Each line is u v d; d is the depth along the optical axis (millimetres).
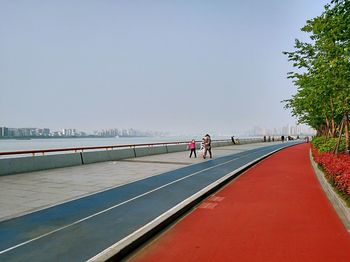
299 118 32750
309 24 16969
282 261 5055
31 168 16188
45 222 7145
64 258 5141
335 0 8891
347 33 9453
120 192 10672
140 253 5602
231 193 10898
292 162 21891
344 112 15719
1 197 9828
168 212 7766
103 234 6324
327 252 5414
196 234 6527
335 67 11055
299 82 19312
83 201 9289
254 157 24906
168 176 14438
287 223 7148
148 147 27938
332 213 7988
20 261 5027
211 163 20391
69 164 18719
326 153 16578
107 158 22234
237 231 6633
